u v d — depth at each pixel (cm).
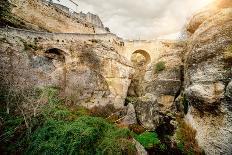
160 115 1750
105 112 1708
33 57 1562
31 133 884
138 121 1614
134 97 2403
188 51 1933
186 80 1772
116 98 1988
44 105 1018
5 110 964
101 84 1894
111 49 2262
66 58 1817
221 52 1330
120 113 1748
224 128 1148
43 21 2625
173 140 1417
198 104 1388
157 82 2117
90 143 877
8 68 1277
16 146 841
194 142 1398
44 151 799
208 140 1257
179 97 1897
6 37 1479
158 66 2230
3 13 1933
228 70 1238
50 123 905
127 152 941
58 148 805
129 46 3438
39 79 1517
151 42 3512
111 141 923
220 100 1206
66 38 1911
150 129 1530
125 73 2206
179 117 1728
